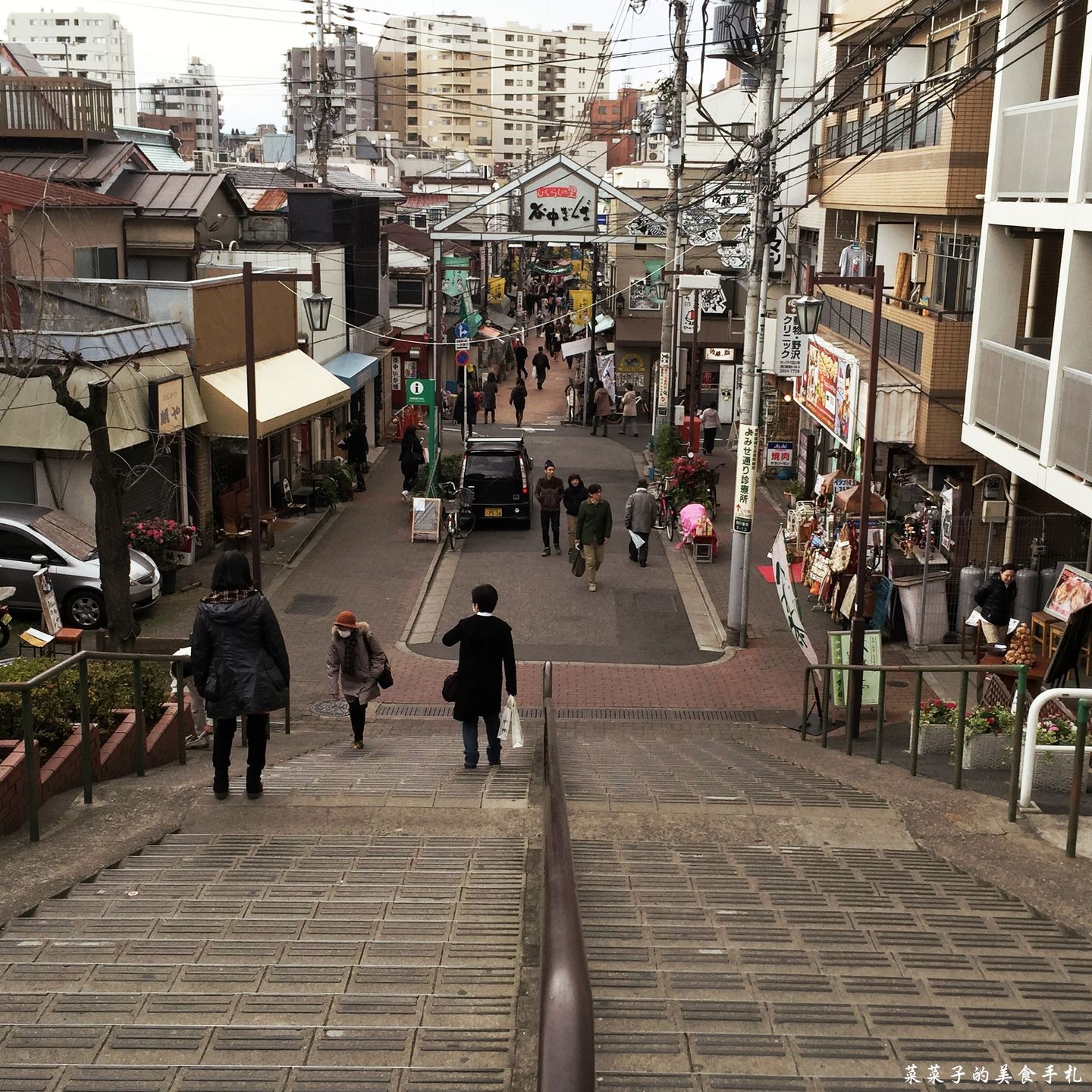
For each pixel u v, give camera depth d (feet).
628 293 160.97
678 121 113.19
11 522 66.18
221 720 30.01
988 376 62.34
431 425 102.89
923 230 79.92
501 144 581.94
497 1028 14.88
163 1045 14.42
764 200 65.72
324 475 104.12
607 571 85.56
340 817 28.60
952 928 19.22
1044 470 54.08
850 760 41.19
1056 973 16.90
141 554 70.79
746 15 64.75
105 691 38.37
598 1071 13.11
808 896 20.90
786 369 94.32
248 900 20.97
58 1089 13.26
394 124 575.38
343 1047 14.32
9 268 72.02
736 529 68.54
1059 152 53.67
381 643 68.90
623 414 151.12
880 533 70.28
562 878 11.59
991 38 68.44
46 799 30.01
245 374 87.10
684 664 66.74
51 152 104.22
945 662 63.87
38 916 20.13
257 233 118.32
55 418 69.31
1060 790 35.12
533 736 52.85
